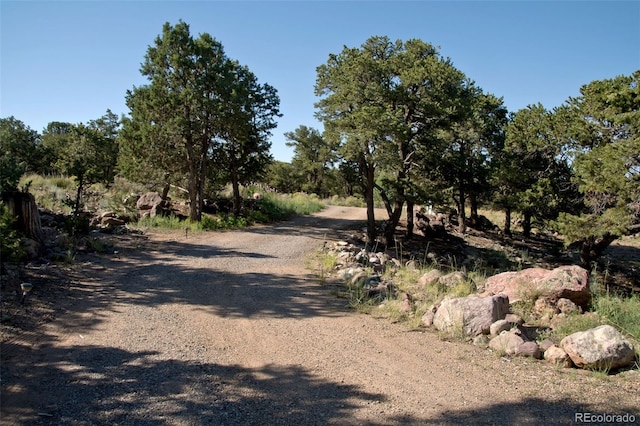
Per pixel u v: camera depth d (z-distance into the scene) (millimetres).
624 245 32375
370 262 13328
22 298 7195
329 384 5016
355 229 25453
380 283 10086
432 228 27516
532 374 5195
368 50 20203
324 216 32312
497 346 6035
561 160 21422
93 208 19797
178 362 5504
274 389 4867
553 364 5504
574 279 7641
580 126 17531
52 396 4434
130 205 21406
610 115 14852
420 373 5320
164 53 19156
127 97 21328
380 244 22078
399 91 17844
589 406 4371
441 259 20750
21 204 10430
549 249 28984
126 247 13359
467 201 42188
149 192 22547
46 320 6578
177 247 14508
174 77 19594
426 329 7082
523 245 30000
